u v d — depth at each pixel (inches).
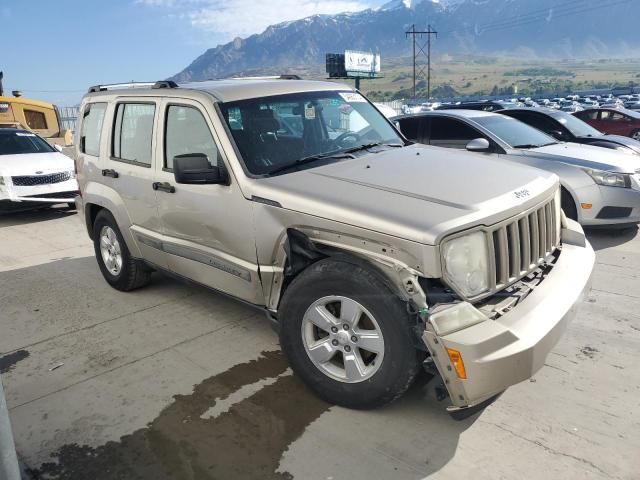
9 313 206.5
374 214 119.2
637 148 345.7
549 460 114.4
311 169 146.9
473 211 116.7
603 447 117.6
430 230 110.7
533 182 138.9
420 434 124.0
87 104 217.5
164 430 130.0
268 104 163.9
